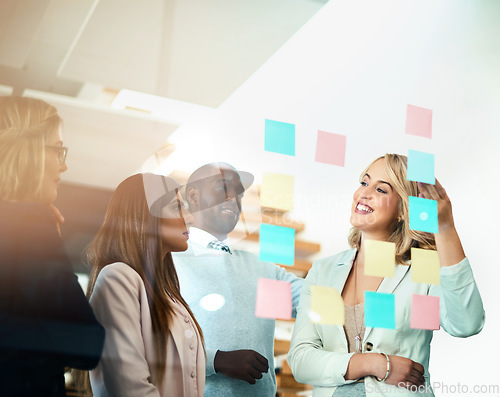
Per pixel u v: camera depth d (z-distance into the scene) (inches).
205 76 67.7
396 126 77.4
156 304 46.8
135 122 61.6
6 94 56.0
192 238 58.3
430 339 62.1
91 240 50.3
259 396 53.6
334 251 65.6
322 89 74.0
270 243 60.7
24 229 38.4
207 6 70.1
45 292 37.1
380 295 60.8
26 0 59.3
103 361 42.8
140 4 66.2
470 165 79.9
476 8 86.6
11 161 47.0
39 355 36.1
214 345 53.6
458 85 82.8
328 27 77.0
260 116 69.2
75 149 57.0
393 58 79.9
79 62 60.9
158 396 43.1
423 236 66.9
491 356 72.7
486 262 76.4
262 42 72.0
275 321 58.8
